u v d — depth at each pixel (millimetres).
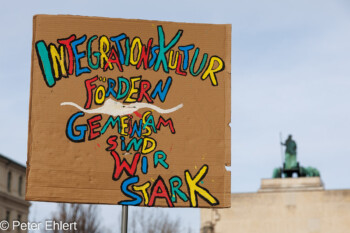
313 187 75688
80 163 15555
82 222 54438
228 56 16125
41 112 15680
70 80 15820
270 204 76250
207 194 15586
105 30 16016
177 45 16094
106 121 15711
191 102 15914
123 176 15547
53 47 15906
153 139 15719
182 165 15664
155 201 15500
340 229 74125
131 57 15969
